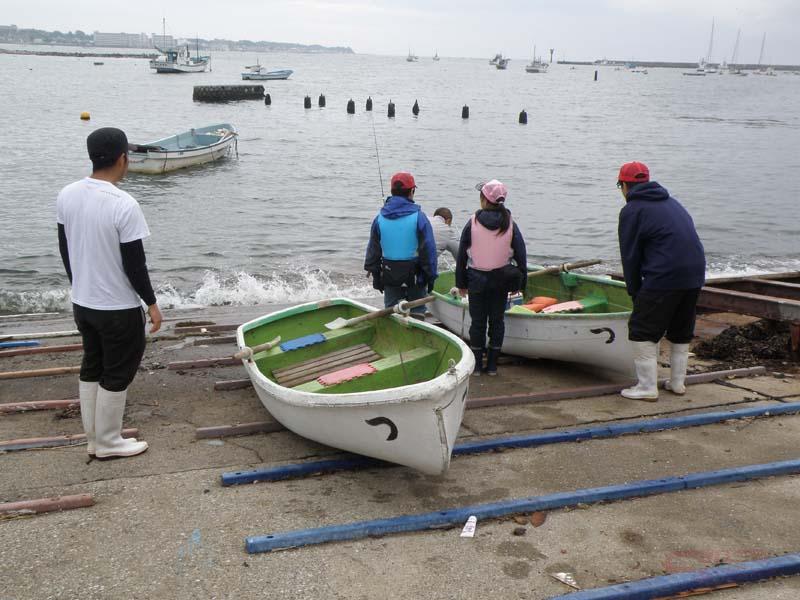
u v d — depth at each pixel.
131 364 4.59
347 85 100.44
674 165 30.81
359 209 20.72
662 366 6.74
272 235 17.34
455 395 4.01
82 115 42.78
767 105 80.31
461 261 6.18
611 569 3.50
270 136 39.38
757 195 23.80
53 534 3.79
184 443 4.98
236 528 3.87
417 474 4.52
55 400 5.78
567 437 5.00
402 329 5.78
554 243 17.39
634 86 127.25
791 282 9.59
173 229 17.75
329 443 4.60
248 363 5.15
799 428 5.22
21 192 21.42
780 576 3.45
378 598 3.28
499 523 3.93
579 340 6.18
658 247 5.38
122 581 3.39
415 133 42.72
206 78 106.06
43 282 13.13
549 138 41.22
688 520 3.96
